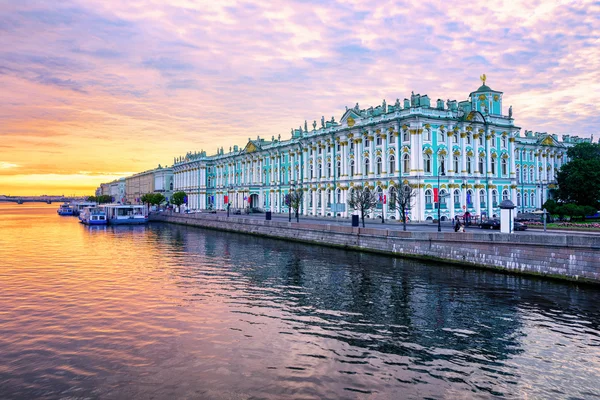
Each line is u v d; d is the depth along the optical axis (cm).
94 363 1791
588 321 2258
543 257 3203
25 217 16888
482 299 2703
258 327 2225
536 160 8981
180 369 1723
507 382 1598
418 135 6334
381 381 1605
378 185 6919
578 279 2995
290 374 1669
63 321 2361
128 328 2233
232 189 12619
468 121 6744
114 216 11456
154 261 4491
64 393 1537
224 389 1552
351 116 7600
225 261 4384
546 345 1950
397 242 4372
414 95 6638
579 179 6988
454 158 6706
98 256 4938
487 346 1942
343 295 2861
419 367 1728
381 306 2586
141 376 1664
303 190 9012
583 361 1780
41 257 4881
